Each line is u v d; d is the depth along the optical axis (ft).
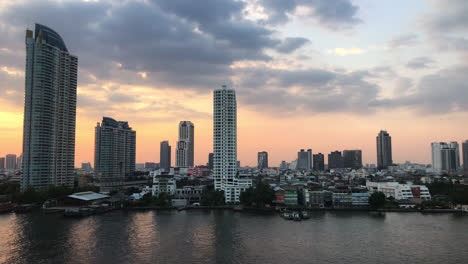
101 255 497.87
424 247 542.98
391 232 652.89
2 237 610.24
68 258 483.10
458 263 463.42
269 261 470.80
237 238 602.03
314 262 466.70
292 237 609.83
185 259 479.41
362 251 519.60
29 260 474.08
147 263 462.19
